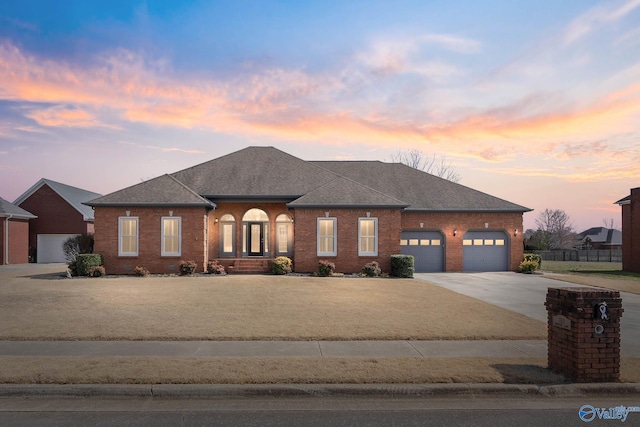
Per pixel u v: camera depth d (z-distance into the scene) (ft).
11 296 50.39
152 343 29.94
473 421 18.79
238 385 21.67
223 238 86.63
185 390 21.27
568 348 23.45
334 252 79.82
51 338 30.83
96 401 20.74
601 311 22.76
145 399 20.99
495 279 77.05
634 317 41.88
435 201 96.73
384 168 110.73
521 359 26.37
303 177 91.50
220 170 92.89
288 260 78.59
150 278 70.64
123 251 77.82
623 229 102.83
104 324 35.47
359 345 29.68
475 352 28.09
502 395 21.76
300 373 23.25
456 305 45.85
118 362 25.07
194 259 77.87
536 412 19.85
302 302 47.24
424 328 34.55
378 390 21.58
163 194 79.87
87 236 92.94
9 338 30.78
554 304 24.44
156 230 77.82
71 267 74.28
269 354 27.30
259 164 95.81
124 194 79.46
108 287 58.80
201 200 78.59
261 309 42.86
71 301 47.11
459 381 22.44
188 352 27.71
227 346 29.27
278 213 87.35
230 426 18.04
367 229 80.69
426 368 24.27
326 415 19.27
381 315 40.06
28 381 21.99
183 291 55.06
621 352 28.86
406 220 94.38
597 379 22.80
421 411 19.81
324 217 80.02
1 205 116.67
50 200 130.11
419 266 94.89
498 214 95.45
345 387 21.59
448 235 94.68
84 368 23.89
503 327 35.14
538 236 188.85
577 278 80.18
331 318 38.50
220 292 54.39
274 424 18.29
